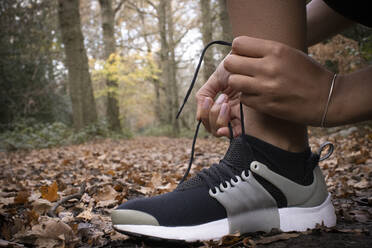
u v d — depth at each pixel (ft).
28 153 21.74
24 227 3.92
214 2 35.78
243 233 3.41
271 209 3.41
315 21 3.92
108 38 50.24
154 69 54.60
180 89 68.95
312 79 2.61
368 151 10.49
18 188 7.79
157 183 8.50
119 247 3.44
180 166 12.16
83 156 17.54
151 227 3.34
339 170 8.53
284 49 2.60
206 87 3.89
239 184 3.39
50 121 39.40
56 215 4.92
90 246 3.53
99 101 74.23
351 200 5.14
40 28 35.60
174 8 62.28
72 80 34.50
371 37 18.33
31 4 33.50
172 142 36.40
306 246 2.92
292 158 3.41
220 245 3.22
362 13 2.73
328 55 19.85
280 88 2.61
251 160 3.40
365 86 2.57
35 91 34.86
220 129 3.62
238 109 3.65
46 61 37.01
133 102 64.49
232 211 3.37
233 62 2.73
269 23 2.87
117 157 16.55
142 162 14.46
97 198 6.28
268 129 3.42
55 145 28.99
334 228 3.32
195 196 3.46
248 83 2.70
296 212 3.42
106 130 38.29
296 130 3.42
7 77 33.06
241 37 2.75
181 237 3.32
